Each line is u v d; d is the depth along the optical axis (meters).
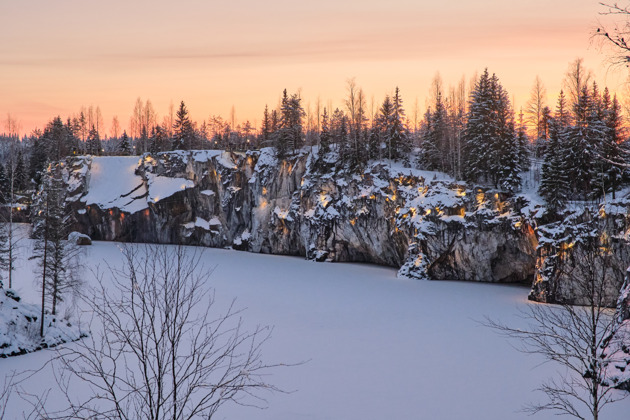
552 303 43.81
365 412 21.67
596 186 48.84
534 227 50.53
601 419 18.05
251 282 55.72
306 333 35.00
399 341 33.22
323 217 75.25
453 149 70.25
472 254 58.16
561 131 59.59
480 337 34.03
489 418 20.91
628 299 21.47
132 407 17.27
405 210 64.69
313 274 62.53
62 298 39.66
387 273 64.62
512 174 58.28
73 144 128.75
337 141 87.12
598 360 11.16
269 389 24.05
